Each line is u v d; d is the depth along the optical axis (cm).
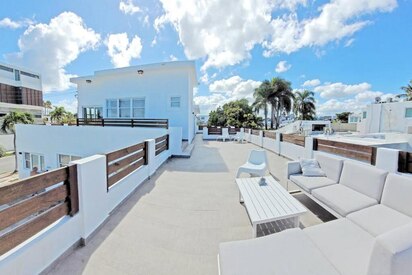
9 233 140
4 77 2138
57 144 802
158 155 525
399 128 1566
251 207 216
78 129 768
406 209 182
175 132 690
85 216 205
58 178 179
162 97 969
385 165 325
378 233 154
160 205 297
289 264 121
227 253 131
